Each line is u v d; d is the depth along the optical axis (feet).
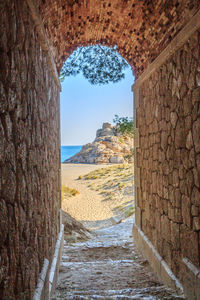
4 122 5.01
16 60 5.92
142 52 16.25
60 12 12.73
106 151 173.47
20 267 6.02
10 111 5.43
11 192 5.43
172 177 11.44
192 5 9.13
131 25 15.37
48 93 11.83
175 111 10.96
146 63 16.19
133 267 15.07
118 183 69.77
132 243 20.54
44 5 9.76
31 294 7.07
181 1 9.75
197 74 8.76
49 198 11.82
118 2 14.14
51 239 12.35
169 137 11.80
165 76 12.27
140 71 17.94
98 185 75.66
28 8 7.38
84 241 24.40
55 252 13.73
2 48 4.95
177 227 10.83
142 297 9.77
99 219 41.91
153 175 14.71
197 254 8.95
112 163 164.45
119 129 42.45
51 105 13.17
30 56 7.55
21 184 6.25
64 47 17.39
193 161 9.21
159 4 11.48
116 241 22.49
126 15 14.90
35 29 8.43
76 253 18.89
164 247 12.66
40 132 9.26
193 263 9.29
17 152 5.94
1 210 4.77
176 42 10.43
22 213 6.29
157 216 13.96
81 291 11.31
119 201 52.47
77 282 12.84
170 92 11.58
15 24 5.89
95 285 12.42
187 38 9.51
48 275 9.77
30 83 7.48
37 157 8.53
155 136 14.19
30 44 7.59
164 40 12.44
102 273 14.16
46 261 10.02
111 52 28.17
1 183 4.79
